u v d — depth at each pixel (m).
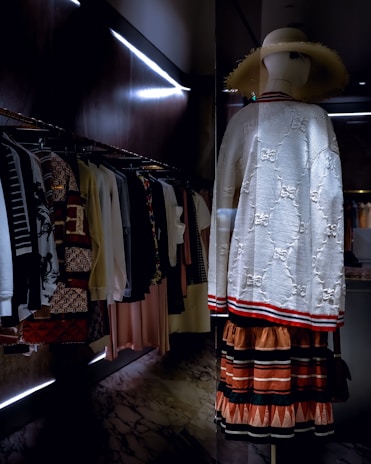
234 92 1.32
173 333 4.06
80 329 2.14
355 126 4.42
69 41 2.81
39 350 2.78
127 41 3.51
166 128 4.32
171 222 3.38
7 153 1.80
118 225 2.58
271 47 1.34
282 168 1.32
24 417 2.56
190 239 3.70
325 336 1.35
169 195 3.40
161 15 3.35
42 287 1.93
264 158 1.33
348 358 2.03
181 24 3.49
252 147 1.33
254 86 1.33
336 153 1.33
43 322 2.09
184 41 3.83
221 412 1.38
